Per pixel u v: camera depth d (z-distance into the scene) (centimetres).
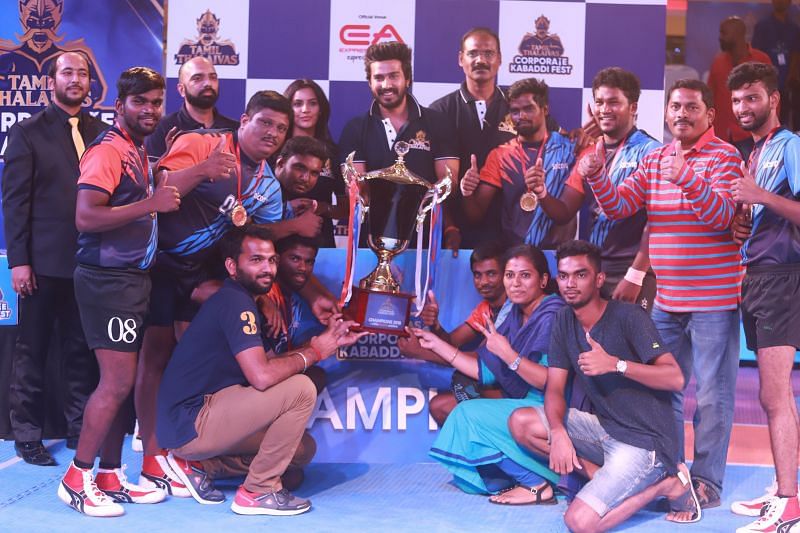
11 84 488
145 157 360
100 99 490
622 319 349
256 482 353
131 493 365
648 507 370
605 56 490
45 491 381
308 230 399
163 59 490
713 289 375
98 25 488
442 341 395
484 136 489
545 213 475
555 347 360
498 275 406
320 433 421
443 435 383
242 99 488
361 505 366
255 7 485
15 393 432
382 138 485
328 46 488
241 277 360
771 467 438
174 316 396
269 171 395
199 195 378
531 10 489
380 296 385
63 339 461
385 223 395
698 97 382
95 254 345
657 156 390
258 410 347
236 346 348
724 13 739
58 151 432
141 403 383
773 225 347
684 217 378
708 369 375
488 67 485
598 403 350
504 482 381
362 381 422
